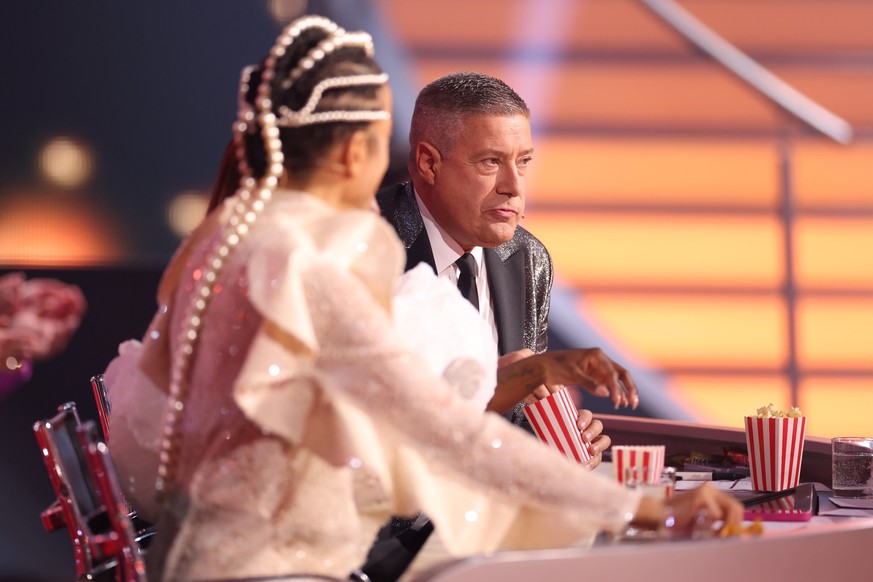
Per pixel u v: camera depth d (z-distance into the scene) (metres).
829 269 16.31
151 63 15.05
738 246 16.16
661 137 15.92
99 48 14.98
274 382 4.24
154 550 4.69
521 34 15.45
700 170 15.99
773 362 16.39
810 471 7.21
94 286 14.77
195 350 4.60
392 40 15.11
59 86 14.98
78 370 14.31
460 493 4.69
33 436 13.89
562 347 16.09
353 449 4.28
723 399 16.33
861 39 15.79
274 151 4.64
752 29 15.79
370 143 4.75
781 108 15.91
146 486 5.37
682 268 16.17
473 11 15.20
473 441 4.32
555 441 6.32
